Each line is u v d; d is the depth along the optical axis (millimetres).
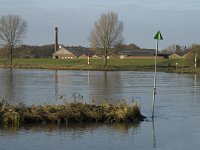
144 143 16891
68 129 19266
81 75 70812
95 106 22438
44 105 22562
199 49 94625
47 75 69812
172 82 54688
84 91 39562
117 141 17141
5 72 80625
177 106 28391
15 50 125062
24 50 142125
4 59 142000
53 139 17234
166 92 39562
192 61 95375
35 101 29828
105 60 106062
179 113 25047
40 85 47031
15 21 120625
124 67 99938
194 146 16547
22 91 38781
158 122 21703
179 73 81812
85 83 51000
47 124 20312
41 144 16344
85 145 16328
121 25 106625
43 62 123312
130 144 16672
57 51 175375
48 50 181000
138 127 20156
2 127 19453
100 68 96000
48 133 18344
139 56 171000
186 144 16859
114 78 62469
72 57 171875
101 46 105625
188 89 43375
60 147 15930
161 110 26203
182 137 18141
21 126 19750
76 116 21109
